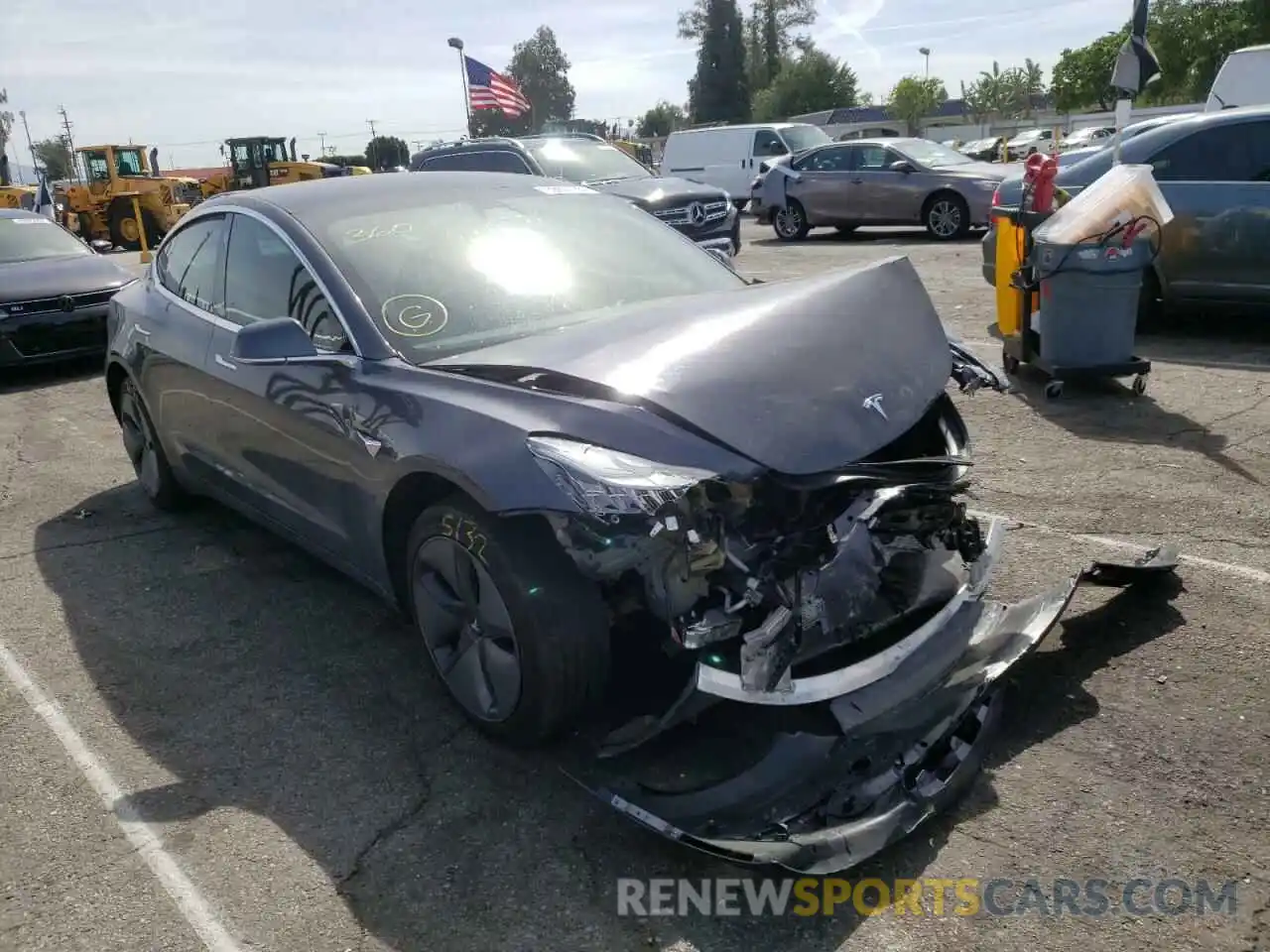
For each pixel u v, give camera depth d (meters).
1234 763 2.89
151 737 3.36
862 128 49.50
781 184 17.31
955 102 71.88
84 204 26.61
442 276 3.72
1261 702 3.15
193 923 2.53
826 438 2.75
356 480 3.41
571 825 2.84
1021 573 4.05
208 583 4.54
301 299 3.79
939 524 3.00
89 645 4.02
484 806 2.93
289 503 3.99
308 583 4.49
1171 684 3.27
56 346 8.98
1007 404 6.39
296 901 2.59
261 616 4.20
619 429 2.71
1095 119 46.44
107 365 5.50
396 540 3.41
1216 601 3.75
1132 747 2.99
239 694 3.60
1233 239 7.47
